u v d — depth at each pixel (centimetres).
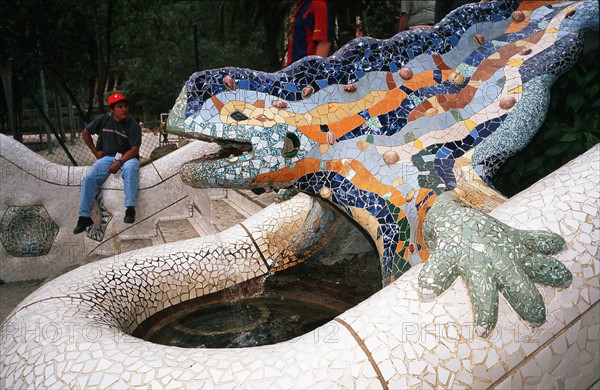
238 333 307
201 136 249
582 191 224
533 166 332
